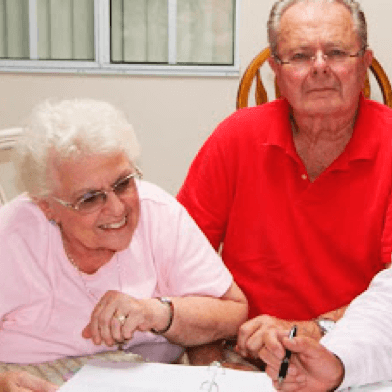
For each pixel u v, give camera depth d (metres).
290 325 1.51
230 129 1.76
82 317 1.40
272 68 1.63
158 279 1.49
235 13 4.46
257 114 1.74
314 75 1.52
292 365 1.13
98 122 1.25
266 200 1.70
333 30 1.50
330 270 1.67
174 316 1.37
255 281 1.75
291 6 1.56
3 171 2.59
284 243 1.69
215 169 1.76
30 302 1.39
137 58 4.63
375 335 1.18
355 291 1.66
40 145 1.24
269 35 1.60
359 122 1.64
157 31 4.59
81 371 1.22
